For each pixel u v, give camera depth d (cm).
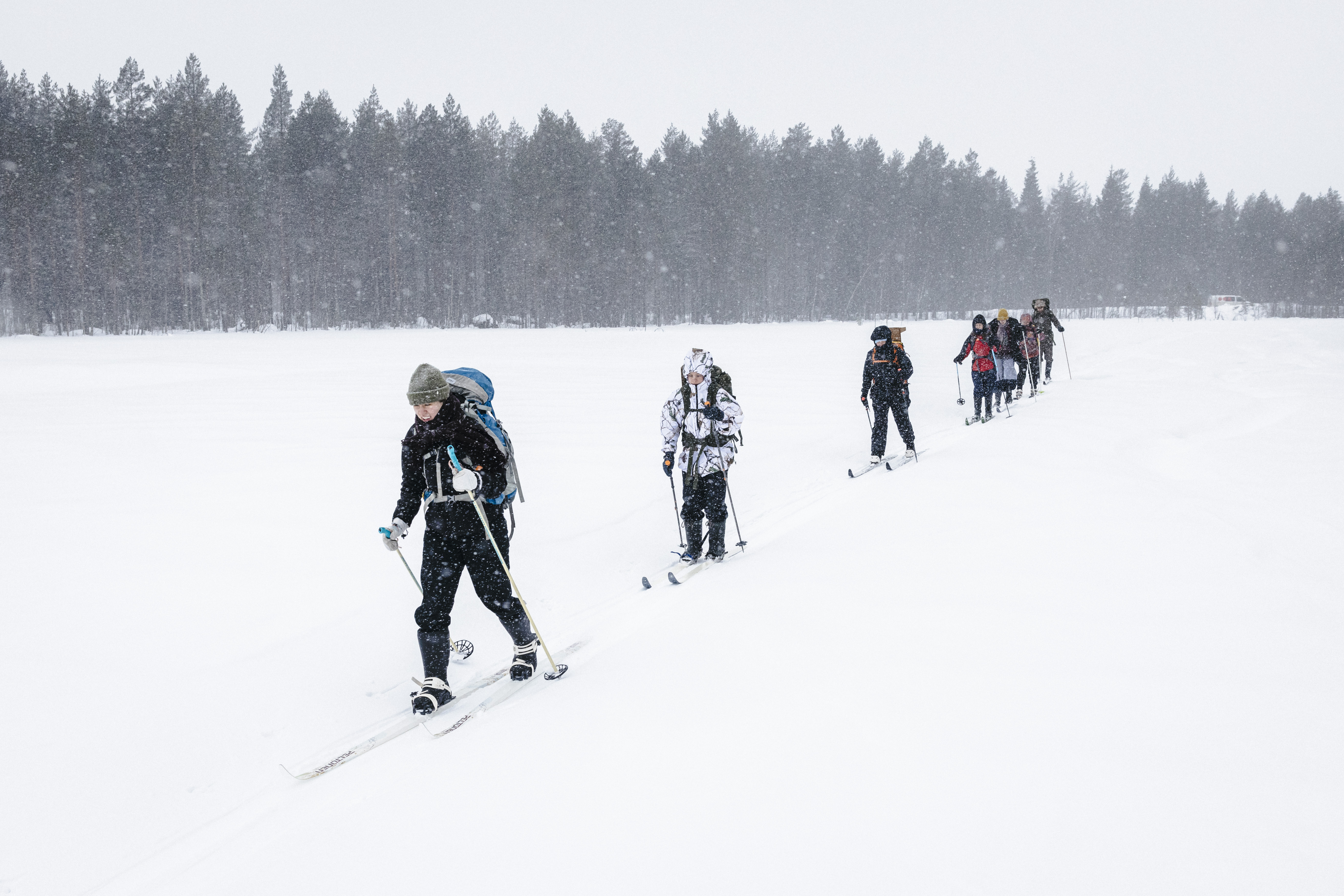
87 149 5584
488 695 377
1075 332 3709
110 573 543
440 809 269
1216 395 1438
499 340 4241
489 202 7200
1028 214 10662
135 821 284
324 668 410
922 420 1277
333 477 854
